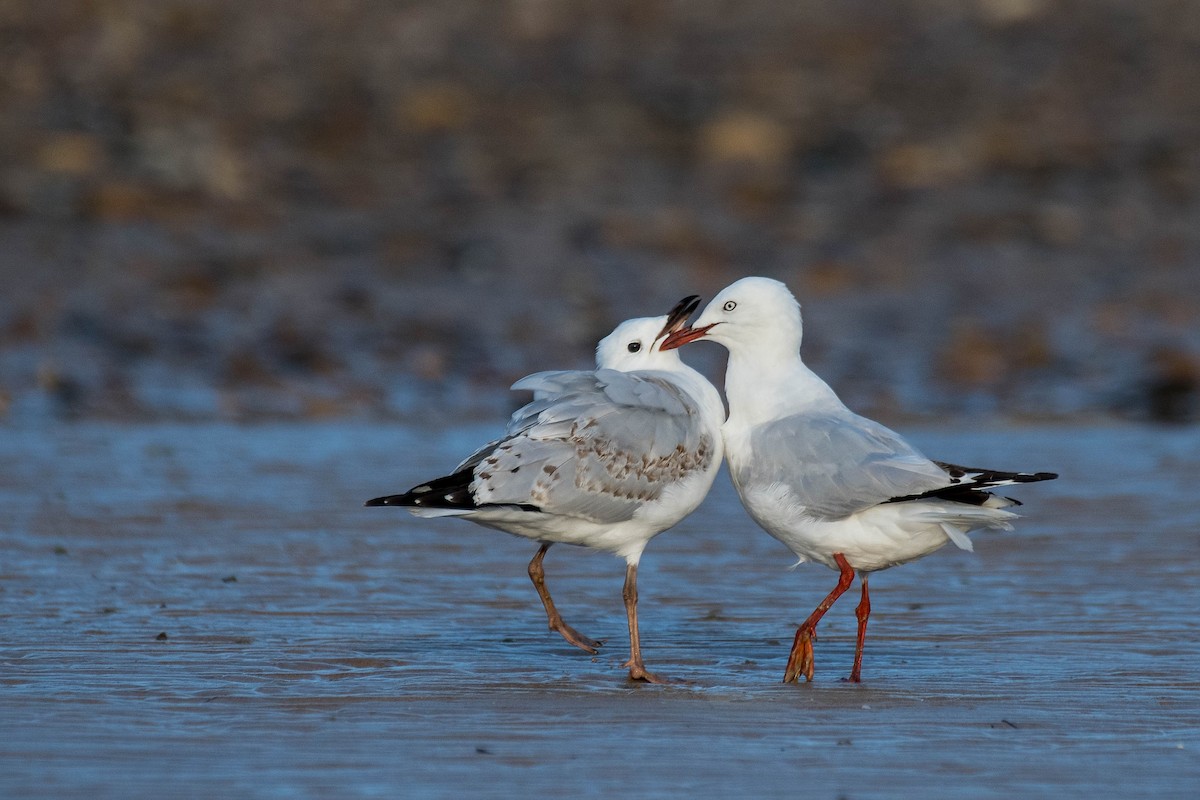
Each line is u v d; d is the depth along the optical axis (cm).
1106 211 2591
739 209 2572
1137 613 962
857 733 710
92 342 1914
